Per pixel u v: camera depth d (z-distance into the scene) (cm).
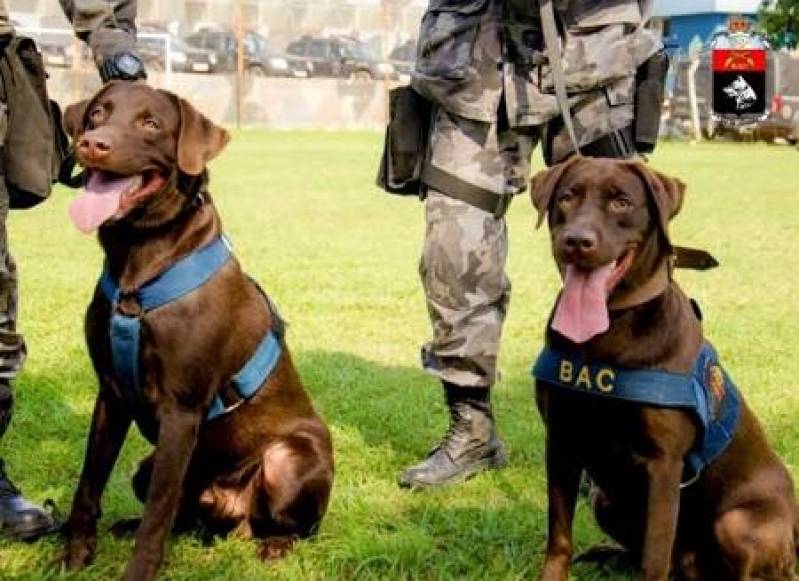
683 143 3562
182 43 4203
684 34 4138
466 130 494
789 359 759
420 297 951
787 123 3594
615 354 363
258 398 423
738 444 384
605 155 485
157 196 386
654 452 364
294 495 422
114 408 408
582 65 475
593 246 357
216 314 397
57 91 3631
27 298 906
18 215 1439
